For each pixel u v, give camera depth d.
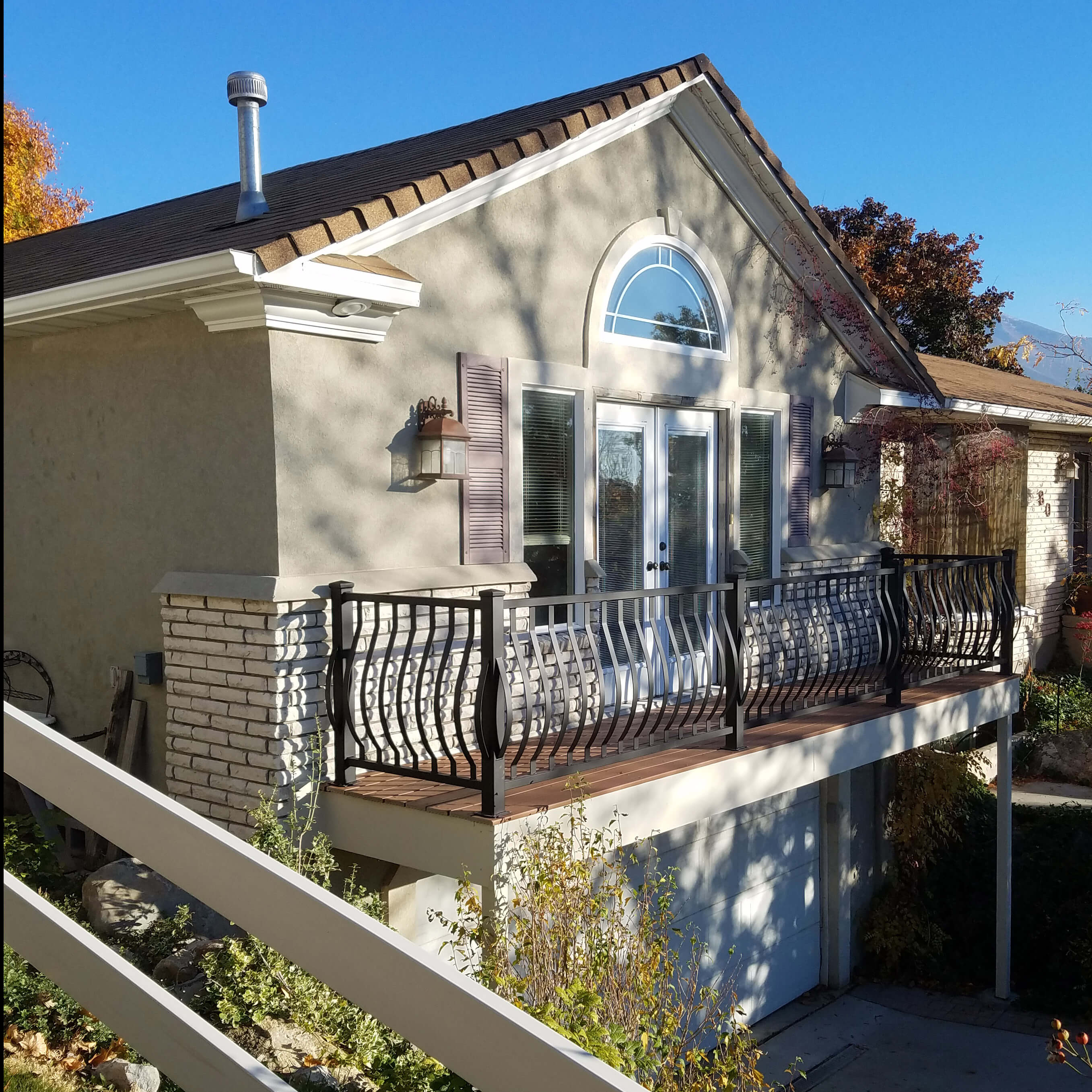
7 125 17.98
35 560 6.93
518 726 6.65
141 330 6.11
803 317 9.26
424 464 6.06
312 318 5.44
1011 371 28.00
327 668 5.60
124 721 6.30
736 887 8.59
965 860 10.16
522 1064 1.32
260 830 5.13
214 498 5.75
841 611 7.63
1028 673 14.17
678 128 7.89
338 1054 4.44
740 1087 5.22
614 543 7.64
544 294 6.87
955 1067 7.93
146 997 1.69
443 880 6.24
